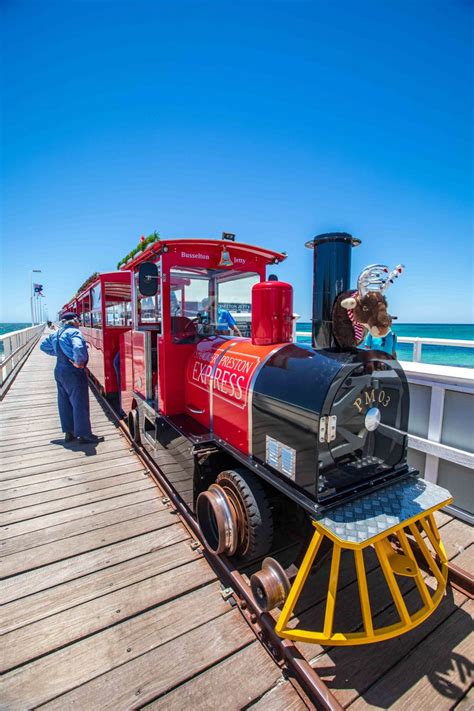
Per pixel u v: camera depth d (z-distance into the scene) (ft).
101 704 5.40
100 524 10.09
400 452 7.34
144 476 13.10
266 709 5.34
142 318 14.24
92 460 14.56
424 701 5.45
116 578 8.02
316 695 5.24
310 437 5.90
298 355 7.11
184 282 11.72
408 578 7.88
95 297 25.45
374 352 6.58
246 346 8.89
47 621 6.88
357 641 5.42
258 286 8.48
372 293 6.20
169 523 10.13
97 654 6.20
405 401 7.21
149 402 12.56
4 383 28.99
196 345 11.05
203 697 5.51
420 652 6.22
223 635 6.55
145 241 12.64
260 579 6.02
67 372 15.61
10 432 18.20
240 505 7.46
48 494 11.80
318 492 5.85
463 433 9.93
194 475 8.84
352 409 6.26
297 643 6.38
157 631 6.64
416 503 6.27
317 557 6.66
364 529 5.50
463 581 7.54
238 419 8.06
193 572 8.18
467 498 10.03
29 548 9.06
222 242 10.50
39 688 5.64
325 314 6.86
